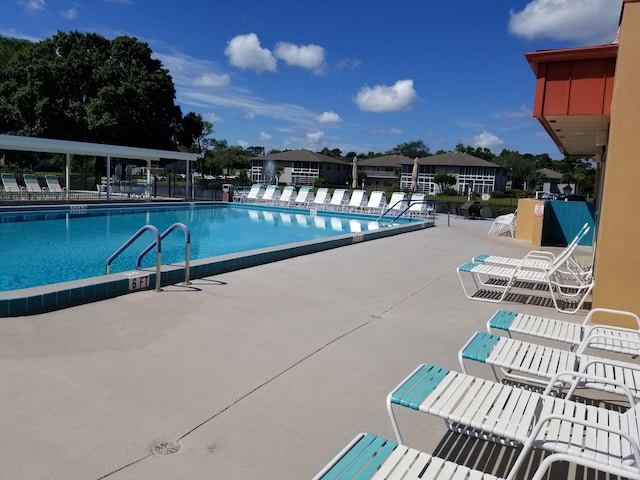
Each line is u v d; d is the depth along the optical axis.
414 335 5.12
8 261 9.91
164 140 35.28
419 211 19.69
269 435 3.04
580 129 8.62
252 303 5.98
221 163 64.44
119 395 3.44
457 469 2.16
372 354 4.51
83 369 3.82
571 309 6.48
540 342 5.12
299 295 6.52
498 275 6.76
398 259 9.76
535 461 2.86
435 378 2.96
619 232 5.43
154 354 4.20
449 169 72.94
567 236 13.46
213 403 3.40
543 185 73.88
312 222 19.16
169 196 25.98
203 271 7.31
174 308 5.57
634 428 2.48
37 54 32.97
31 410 3.16
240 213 21.58
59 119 31.50
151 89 33.50
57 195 20.59
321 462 2.78
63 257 10.43
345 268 8.53
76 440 2.85
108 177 20.84
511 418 2.52
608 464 2.17
